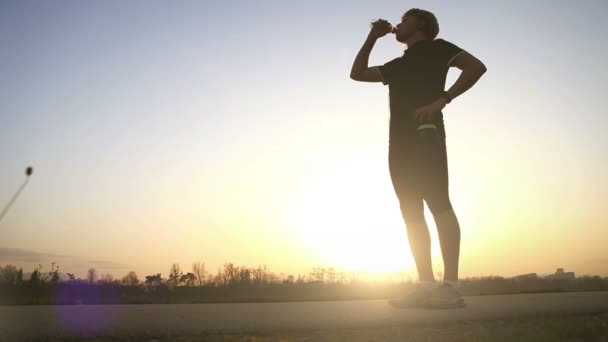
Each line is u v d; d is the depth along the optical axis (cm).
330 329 273
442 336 251
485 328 276
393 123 345
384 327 280
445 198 319
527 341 242
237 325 267
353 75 379
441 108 323
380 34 375
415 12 368
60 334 246
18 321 254
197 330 260
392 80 355
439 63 340
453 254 314
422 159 320
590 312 369
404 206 335
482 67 329
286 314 285
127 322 262
